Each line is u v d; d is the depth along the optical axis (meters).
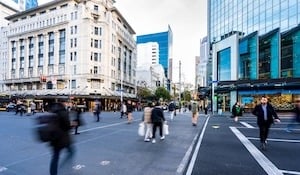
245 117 31.36
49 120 5.71
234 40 46.50
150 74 124.62
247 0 46.22
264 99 10.16
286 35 38.28
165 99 99.81
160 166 7.24
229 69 47.78
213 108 44.19
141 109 67.75
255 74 42.94
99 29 62.12
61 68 63.16
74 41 61.06
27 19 71.19
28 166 7.20
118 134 14.42
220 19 55.31
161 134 12.46
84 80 58.94
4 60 77.25
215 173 6.55
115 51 69.06
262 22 42.88
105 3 64.62
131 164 7.45
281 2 39.38
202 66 90.62
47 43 66.19
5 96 64.69
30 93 63.28
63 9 63.94
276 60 39.56
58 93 58.06
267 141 11.97
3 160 7.89
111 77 65.69
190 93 111.88
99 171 6.68
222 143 11.37
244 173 6.55
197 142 11.63
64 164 6.38
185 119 28.25
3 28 78.50
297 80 34.72
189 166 7.25
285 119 27.59
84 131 15.89
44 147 9.99
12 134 13.89
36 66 68.00
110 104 62.62
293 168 7.06
